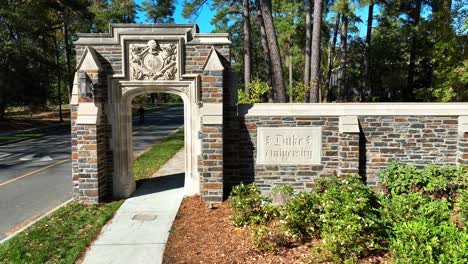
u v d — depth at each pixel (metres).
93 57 8.31
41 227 6.92
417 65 24.02
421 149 8.68
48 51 31.88
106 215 7.59
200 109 8.62
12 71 25.88
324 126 8.67
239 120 8.66
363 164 8.74
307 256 5.23
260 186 8.81
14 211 8.14
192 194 8.96
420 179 7.77
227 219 7.17
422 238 4.56
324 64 39.47
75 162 8.71
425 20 17.25
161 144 19.00
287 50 34.03
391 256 5.00
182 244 6.04
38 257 5.57
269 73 19.00
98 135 8.48
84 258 5.65
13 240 6.24
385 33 28.89
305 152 8.73
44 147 18.89
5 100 26.91
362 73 29.95
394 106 8.69
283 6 28.38
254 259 5.26
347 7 15.60
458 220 6.33
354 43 30.92
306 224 5.91
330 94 36.16
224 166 8.71
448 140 8.64
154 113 45.66
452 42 14.49
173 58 8.52
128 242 6.24
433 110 8.59
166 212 7.84
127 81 8.58
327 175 8.74
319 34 14.54
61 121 34.66
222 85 8.26
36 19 28.44
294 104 8.77
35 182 10.90
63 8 30.34
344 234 4.85
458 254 4.16
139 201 8.68
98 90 8.41
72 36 40.81
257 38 39.91
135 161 14.01
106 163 8.93
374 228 5.27
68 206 8.28
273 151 8.73
